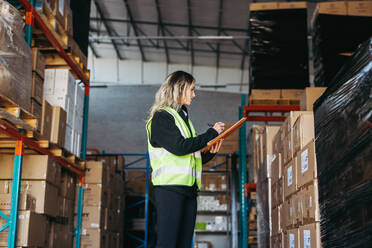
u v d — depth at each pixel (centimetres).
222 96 1875
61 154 568
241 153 802
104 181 777
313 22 749
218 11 1502
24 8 505
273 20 762
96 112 1834
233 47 1777
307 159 325
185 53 1888
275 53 746
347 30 696
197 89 1920
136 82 1944
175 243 239
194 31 1689
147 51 1905
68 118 592
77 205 719
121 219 1001
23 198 482
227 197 1052
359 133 224
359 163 222
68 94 590
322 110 292
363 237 215
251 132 821
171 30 1709
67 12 591
